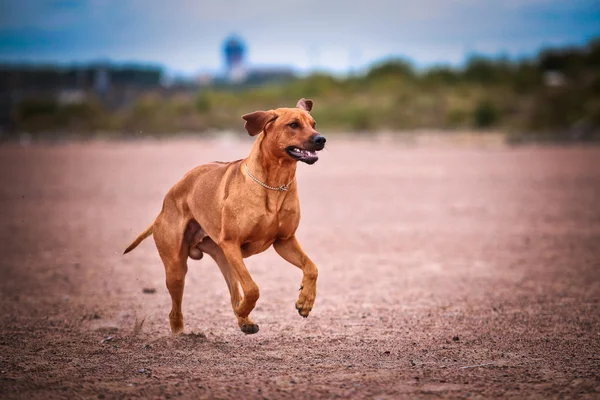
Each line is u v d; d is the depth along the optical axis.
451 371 7.88
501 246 17.55
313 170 40.81
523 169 39.91
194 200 8.98
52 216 23.75
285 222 8.48
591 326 10.09
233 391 7.17
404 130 82.50
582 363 8.20
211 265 15.50
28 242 18.69
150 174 39.38
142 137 87.31
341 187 32.16
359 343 9.26
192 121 100.12
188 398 6.98
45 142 78.44
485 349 8.90
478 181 34.12
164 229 9.28
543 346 9.02
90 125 103.44
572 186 31.39
